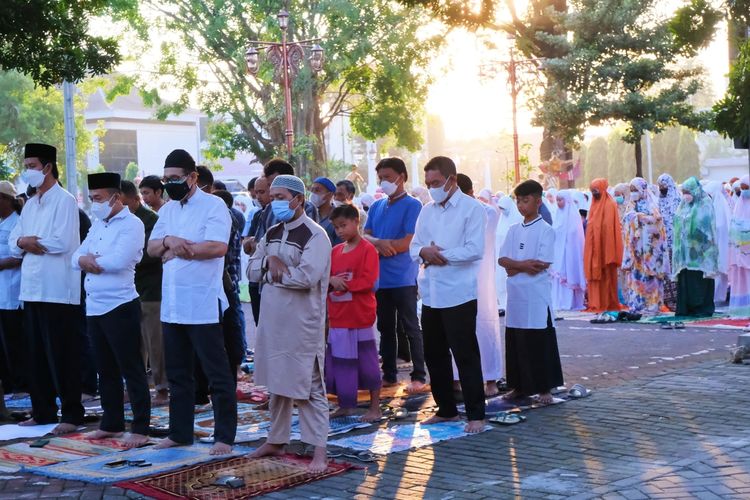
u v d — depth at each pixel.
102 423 7.69
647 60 30.17
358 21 34.44
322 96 37.94
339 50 34.12
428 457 6.81
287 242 6.55
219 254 7.00
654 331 13.32
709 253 14.62
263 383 6.59
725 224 15.70
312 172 35.31
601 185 15.76
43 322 8.07
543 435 7.34
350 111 39.62
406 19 35.06
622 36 30.31
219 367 7.05
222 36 34.12
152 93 35.56
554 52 31.84
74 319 8.12
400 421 8.12
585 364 10.75
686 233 14.73
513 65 30.92
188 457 6.87
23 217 8.20
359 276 8.13
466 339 7.57
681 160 75.50
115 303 7.44
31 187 8.89
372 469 6.54
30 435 7.94
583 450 6.81
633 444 6.90
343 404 8.27
